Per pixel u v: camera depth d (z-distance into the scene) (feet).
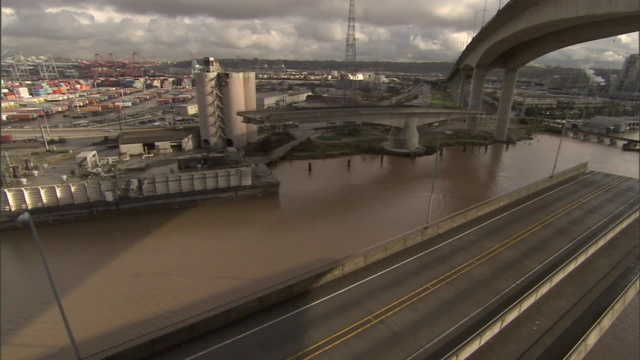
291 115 226.17
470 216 144.25
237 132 268.00
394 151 271.08
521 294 96.58
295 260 121.49
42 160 214.28
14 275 111.75
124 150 232.32
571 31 233.55
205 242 133.59
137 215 157.79
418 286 99.04
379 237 138.31
